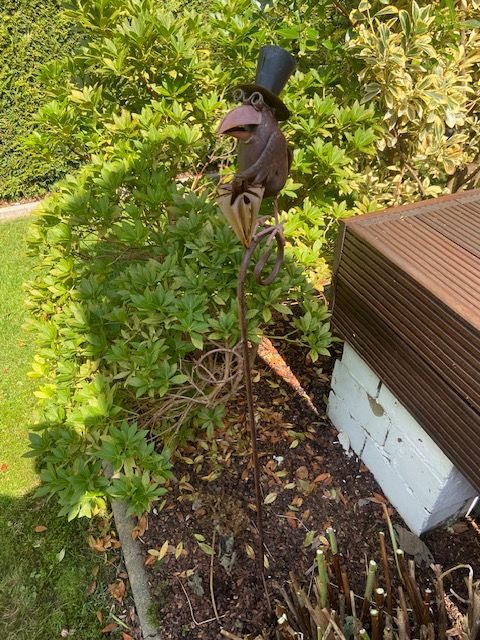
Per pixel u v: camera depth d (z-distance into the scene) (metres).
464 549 1.56
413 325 1.24
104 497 1.46
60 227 1.73
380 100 2.21
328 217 2.19
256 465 1.29
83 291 1.64
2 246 3.57
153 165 1.91
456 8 2.19
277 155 0.89
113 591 1.59
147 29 1.93
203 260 1.49
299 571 1.53
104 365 1.70
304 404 2.05
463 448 1.18
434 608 1.40
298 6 2.23
